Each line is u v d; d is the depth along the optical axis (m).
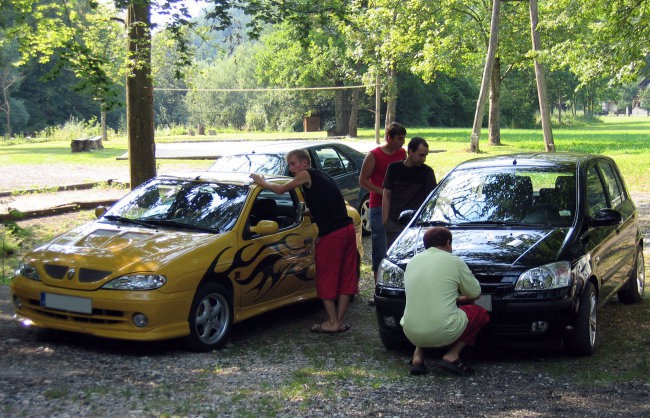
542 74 25.61
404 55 40.81
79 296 6.48
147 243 6.90
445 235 6.07
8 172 25.50
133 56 13.12
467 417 5.09
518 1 36.00
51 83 80.62
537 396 5.53
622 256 7.96
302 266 8.09
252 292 7.39
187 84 17.94
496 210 7.29
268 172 11.88
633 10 18.97
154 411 5.12
